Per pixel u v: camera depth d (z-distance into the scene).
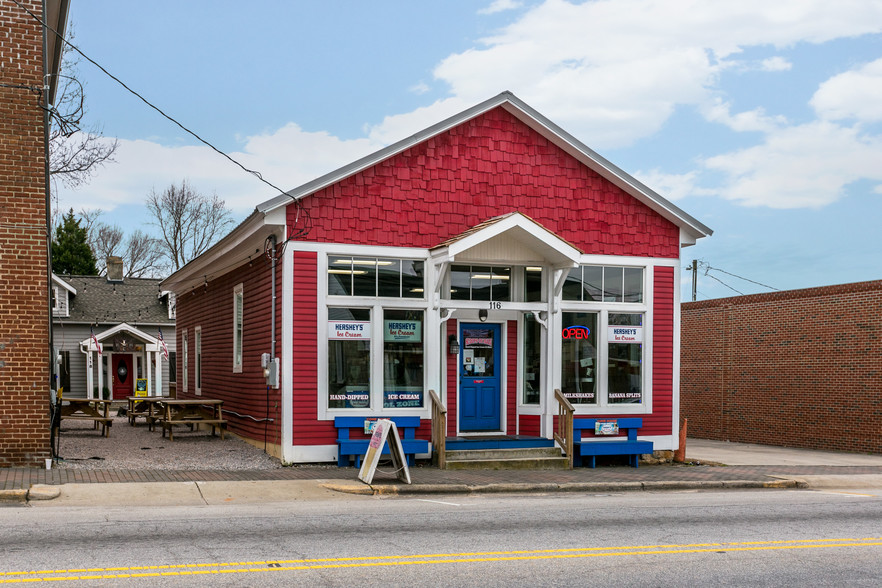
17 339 12.74
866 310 20.38
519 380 16.20
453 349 15.75
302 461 14.30
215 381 21.00
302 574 6.97
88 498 10.85
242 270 17.91
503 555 7.91
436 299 15.19
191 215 51.75
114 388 39.25
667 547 8.46
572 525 9.65
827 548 8.58
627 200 16.81
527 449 15.45
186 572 6.91
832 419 21.03
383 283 15.01
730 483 14.19
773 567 7.68
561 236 16.23
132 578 6.68
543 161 16.27
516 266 16.12
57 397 14.74
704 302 25.64
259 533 8.70
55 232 50.69
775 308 23.02
